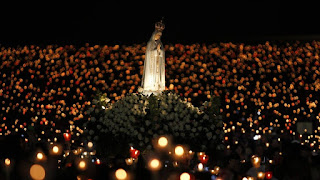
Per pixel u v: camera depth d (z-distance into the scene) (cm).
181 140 2209
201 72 4216
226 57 4138
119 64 4406
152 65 2558
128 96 2356
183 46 4272
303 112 3747
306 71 4284
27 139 2689
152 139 2180
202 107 2350
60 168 1780
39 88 4112
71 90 4291
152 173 1286
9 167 1371
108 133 2267
